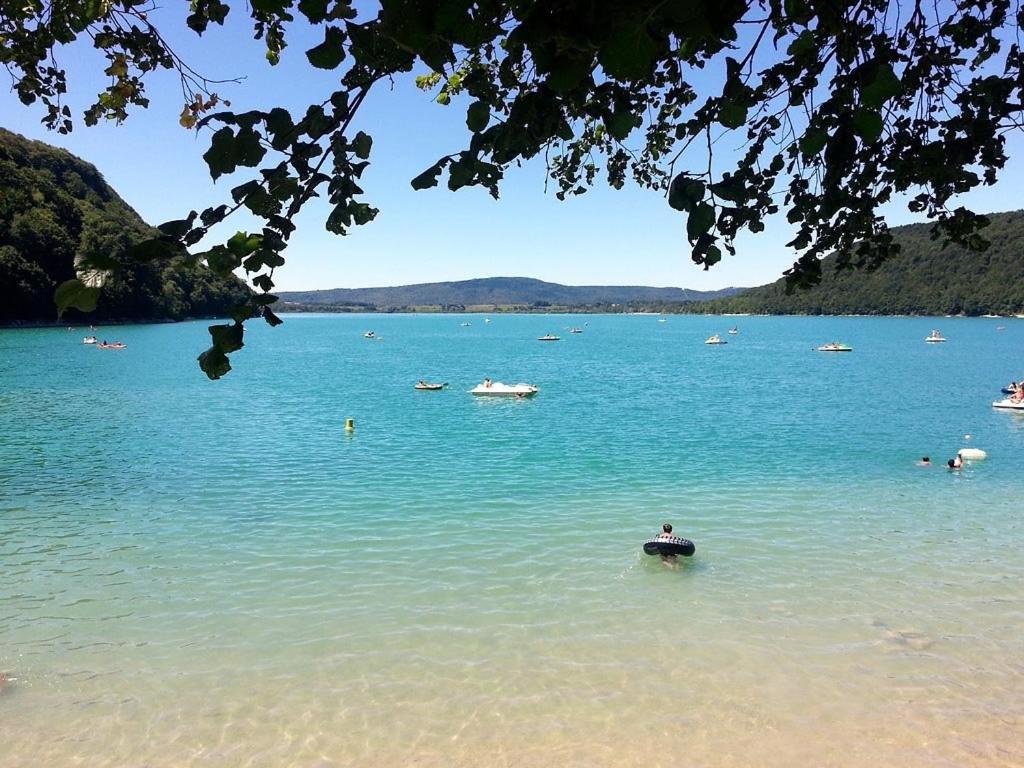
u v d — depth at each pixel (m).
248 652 11.05
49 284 110.69
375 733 9.06
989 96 3.00
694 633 11.64
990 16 3.18
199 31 3.22
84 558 15.19
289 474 23.84
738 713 9.46
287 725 9.22
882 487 21.88
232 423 35.75
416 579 13.92
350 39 2.16
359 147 2.38
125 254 1.90
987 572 14.38
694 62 3.01
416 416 38.94
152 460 26.16
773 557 15.20
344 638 11.51
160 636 11.57
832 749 8.74
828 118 2.79
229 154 2.12
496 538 16.48
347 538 16.52
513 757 8.61
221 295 170.00
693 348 113.25
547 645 11.27
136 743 8.86
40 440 30.45
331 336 159.62
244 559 15.09
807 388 54.28
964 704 9.65
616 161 4.89
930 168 3.13
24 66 4.36
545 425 35.66
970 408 42.19
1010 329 165.12
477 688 10.05
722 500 20.19
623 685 10.13
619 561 14.92
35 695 9.87
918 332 157.12
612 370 73.00
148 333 122.19
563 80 1.72
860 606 12.69
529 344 127.50
